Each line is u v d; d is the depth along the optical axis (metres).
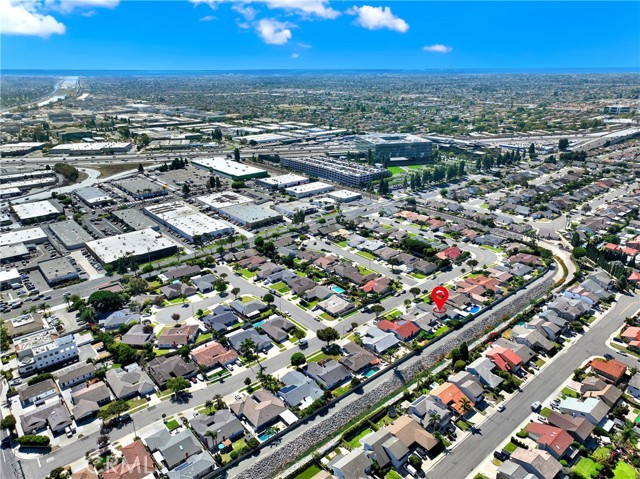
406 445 135.25
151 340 190.38
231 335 191.75
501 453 135.25
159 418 149.25
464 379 161.88
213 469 129.75
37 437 138.62
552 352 182.50
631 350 182.75
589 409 145.62
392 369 173.25
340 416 150.50
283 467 133.25
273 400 152.12
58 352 175.12
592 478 126.69
